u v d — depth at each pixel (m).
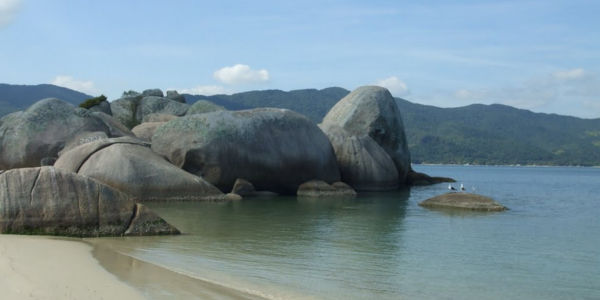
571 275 10.85
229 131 26.34
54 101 28.11
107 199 13.59
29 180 13.18
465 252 12.99
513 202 28.73
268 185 27.94
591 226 18.12
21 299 7.42
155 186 22.70
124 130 30.23
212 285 9.18
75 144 26.25
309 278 10.03
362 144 33.81
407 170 42.91
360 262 11.56
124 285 8.67
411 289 9.56
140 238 13.38
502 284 10.07
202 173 25.77
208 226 16.03
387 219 18.81
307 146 28.88
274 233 15.09
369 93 40.72
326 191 28.25
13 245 11.27
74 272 9.26
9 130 26.86
